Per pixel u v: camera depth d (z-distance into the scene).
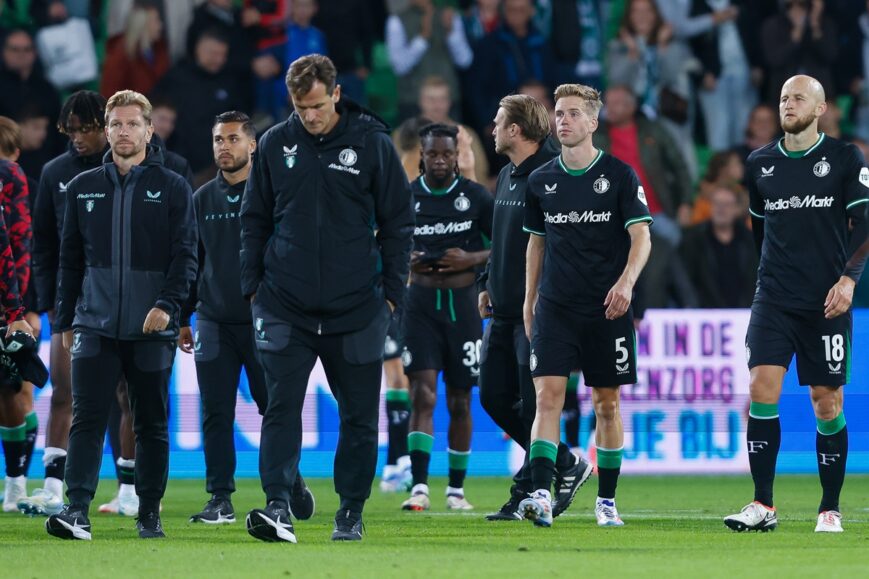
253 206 22.38
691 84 55.53
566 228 25.39
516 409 29.16
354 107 22.31
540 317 25.61
